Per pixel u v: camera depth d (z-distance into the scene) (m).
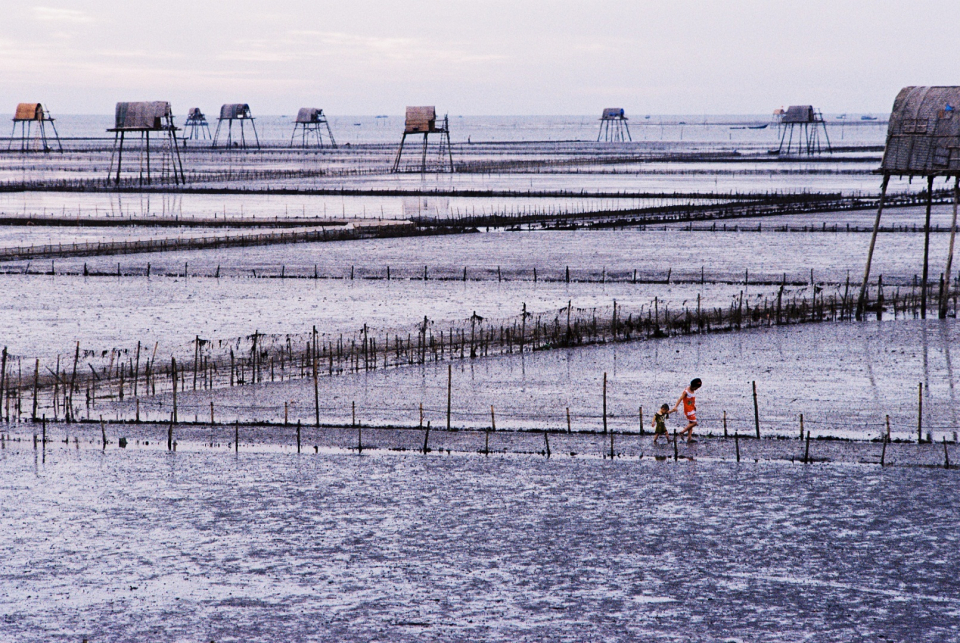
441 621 35.44
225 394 64.38
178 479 49.91
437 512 45.59
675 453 52.25
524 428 57.09
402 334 80.38
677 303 93.38
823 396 61.69
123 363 70.75
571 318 86.00
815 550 40.97
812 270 112.19
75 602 37.09
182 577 39.22
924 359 70.62
